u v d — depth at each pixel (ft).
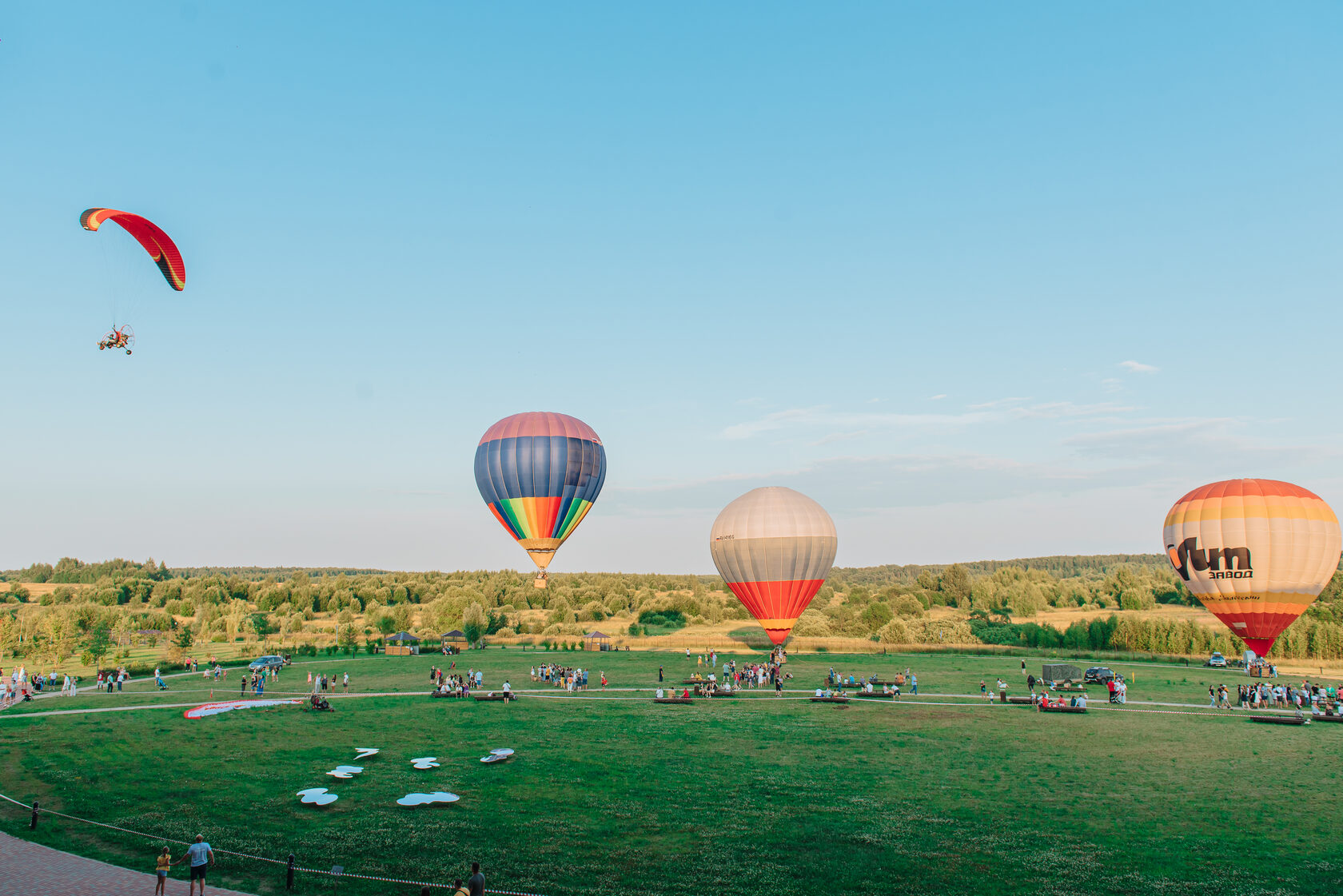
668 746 111.34
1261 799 86.89
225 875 65.26
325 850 70.90
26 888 60.90
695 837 75.66
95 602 478.59
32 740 111.65
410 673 196.85
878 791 89.86
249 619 333.21
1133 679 184.34
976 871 68.08
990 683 177.47
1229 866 68.90
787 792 89.40
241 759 101.86
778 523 197.57
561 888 64.03
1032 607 456.04
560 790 89.51
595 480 192.75
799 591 198.80
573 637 307.78
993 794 88.99
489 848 72.18
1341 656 242.58
